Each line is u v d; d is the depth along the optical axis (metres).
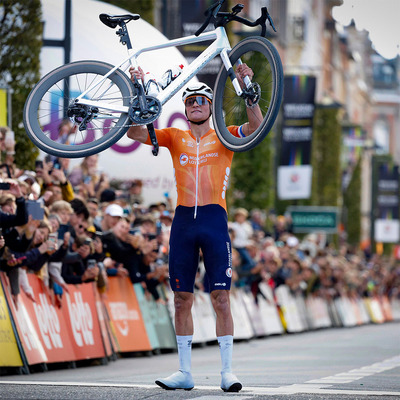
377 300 69.00
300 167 60.22
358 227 120.06
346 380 15.90
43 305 20.39
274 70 13.39
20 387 13.48
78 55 30.91
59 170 23.05
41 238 19.53
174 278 13.95
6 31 25.88
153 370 20.05
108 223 25.69
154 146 14.08
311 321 46.81
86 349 21.89
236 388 13.25
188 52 41.22
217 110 14.12
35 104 13.80
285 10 98.94
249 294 36.78
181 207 14.01
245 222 36.47
